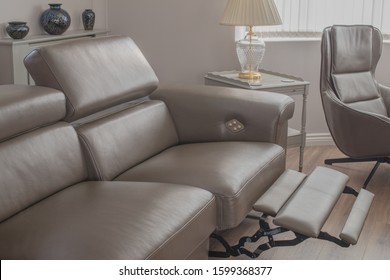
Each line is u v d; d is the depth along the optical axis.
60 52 2.46
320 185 2.55
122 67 2.75
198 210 2.17
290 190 2.51
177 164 2.58
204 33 4.13
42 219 1.97
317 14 4.24
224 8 4.03
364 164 4.02
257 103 2.96
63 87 2.40
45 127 2.29
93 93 2.51
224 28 4.14
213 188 2.38
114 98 2.64
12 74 3.15
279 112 2.92
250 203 2.52
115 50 2.77
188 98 3.04
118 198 2.13
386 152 3.51
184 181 2.42
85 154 2.42
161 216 2.02
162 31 4.09
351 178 3.76
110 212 2.00
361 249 2.77
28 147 2.15
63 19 3.49
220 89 3.11
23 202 2.08
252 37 3.82
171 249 1.95
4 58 3.15
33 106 2.19
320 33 4.28
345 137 3.61
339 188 2.59
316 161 4.09
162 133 2.89
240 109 2.97
